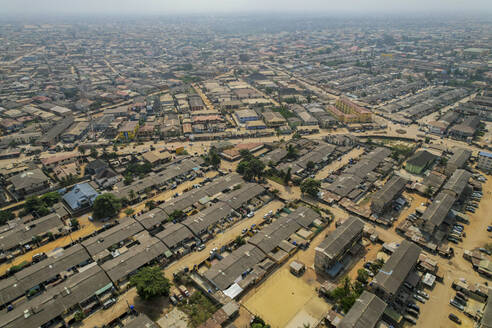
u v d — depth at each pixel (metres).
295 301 123.81
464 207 179.75
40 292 127.38
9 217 170.75
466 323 114.25
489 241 154.50
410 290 127.00
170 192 197.50
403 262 128.75
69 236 159.88
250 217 173.50
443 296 125.38
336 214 176.25
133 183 197.75
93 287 123.50
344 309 114.81
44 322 110.19
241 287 126.38
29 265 141.38
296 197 191.12
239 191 186.62
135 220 163.12
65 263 136.50
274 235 152.12
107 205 170.12
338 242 138.50
